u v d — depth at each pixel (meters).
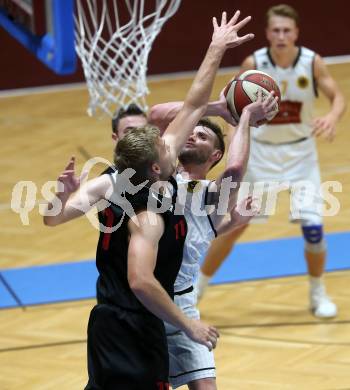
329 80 13.65
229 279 14.69
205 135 8.84
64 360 12.10
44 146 21.72
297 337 12.66
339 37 28.73
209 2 27.78
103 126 23.20
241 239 16.22
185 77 27.72
